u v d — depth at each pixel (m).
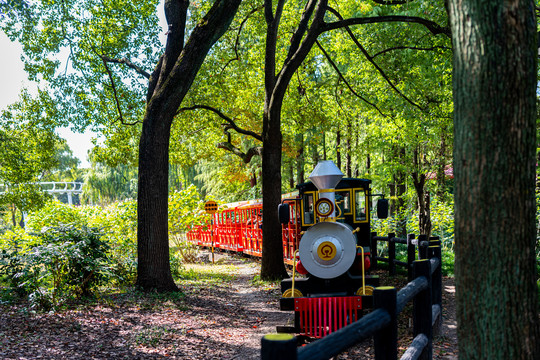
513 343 2.41
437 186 18.59
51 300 7.94
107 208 16.03
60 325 6.95
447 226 18.52
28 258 8.16
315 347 2.00
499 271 2.43
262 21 16.30
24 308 7.54
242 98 20.73
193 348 6.38
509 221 2.42
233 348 6.57
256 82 20.42
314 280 7.04
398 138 15.76
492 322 2.45
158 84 10.55
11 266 8.60
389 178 17.84
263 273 13.13
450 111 14.29
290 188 28.39
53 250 8.13
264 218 13.24
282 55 18.39
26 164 13.77
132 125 15.41
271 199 13.12
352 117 21.25
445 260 14.00
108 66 14.49
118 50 14.10
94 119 14.94
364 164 26.12
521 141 2.45
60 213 15.51
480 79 2.47
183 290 10.92
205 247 27.62
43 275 8.15
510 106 2.44
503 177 2.43
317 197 8.41
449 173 18.33
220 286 12.41
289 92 19.09
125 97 14.93
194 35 10.15
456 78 2.61
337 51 17.47
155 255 10.11
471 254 2.50
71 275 8.73
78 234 9.00
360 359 5.76
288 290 7.01
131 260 11.10
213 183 34.16
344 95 20.11
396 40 13.98
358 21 12.29
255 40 19.00
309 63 19.75
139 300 9.09
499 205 2.43
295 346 1.76
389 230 18.16
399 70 14.26
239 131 13.91
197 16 15.15
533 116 2.50
